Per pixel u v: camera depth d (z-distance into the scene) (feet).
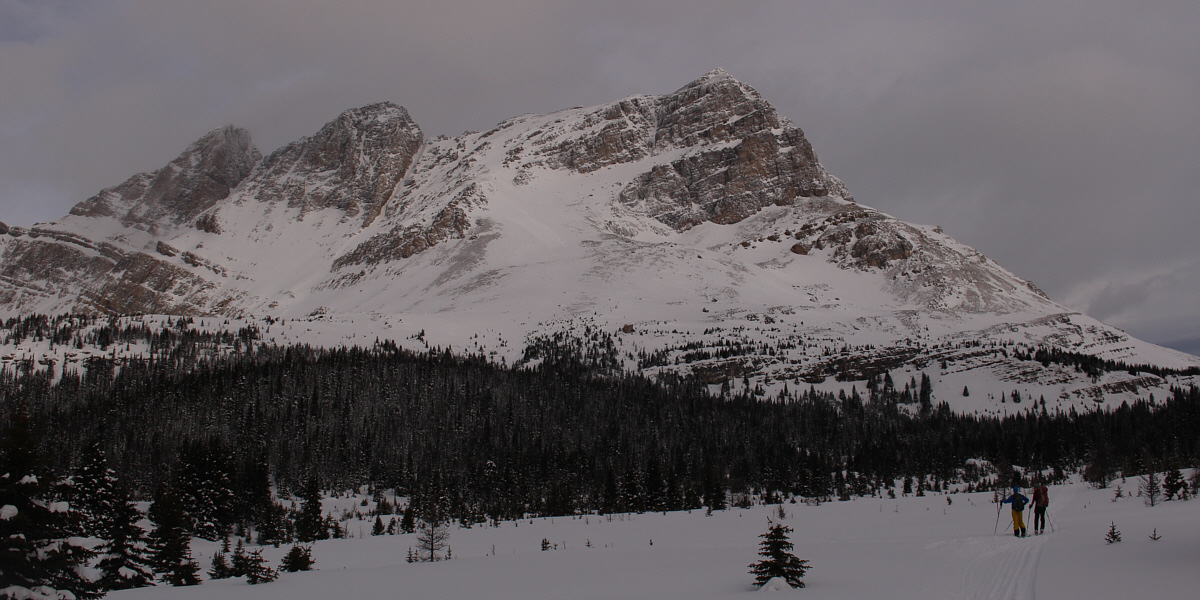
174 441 486.79
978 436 545.85
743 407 642.22
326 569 196.44
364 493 457.68
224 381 622.13
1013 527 156.87
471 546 226.17
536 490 422.00
